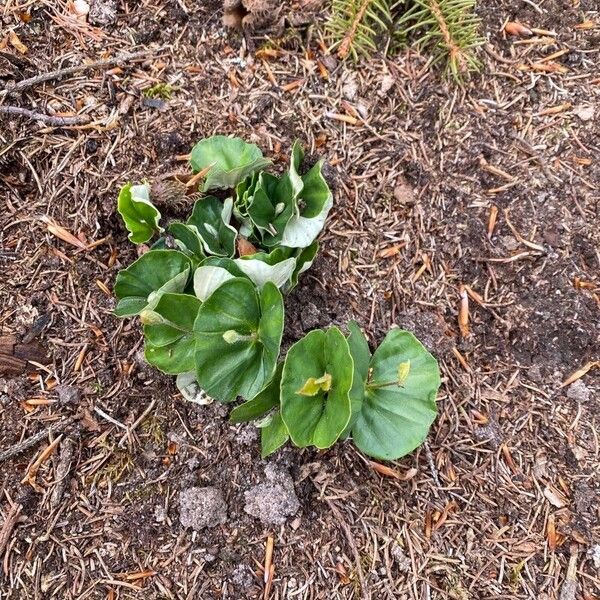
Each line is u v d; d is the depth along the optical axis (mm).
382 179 273
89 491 238
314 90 275
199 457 243
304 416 209
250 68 275
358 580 235
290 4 279
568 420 258
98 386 246
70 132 260
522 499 250
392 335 238
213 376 215
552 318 265
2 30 261
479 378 261
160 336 222
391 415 230
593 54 288
